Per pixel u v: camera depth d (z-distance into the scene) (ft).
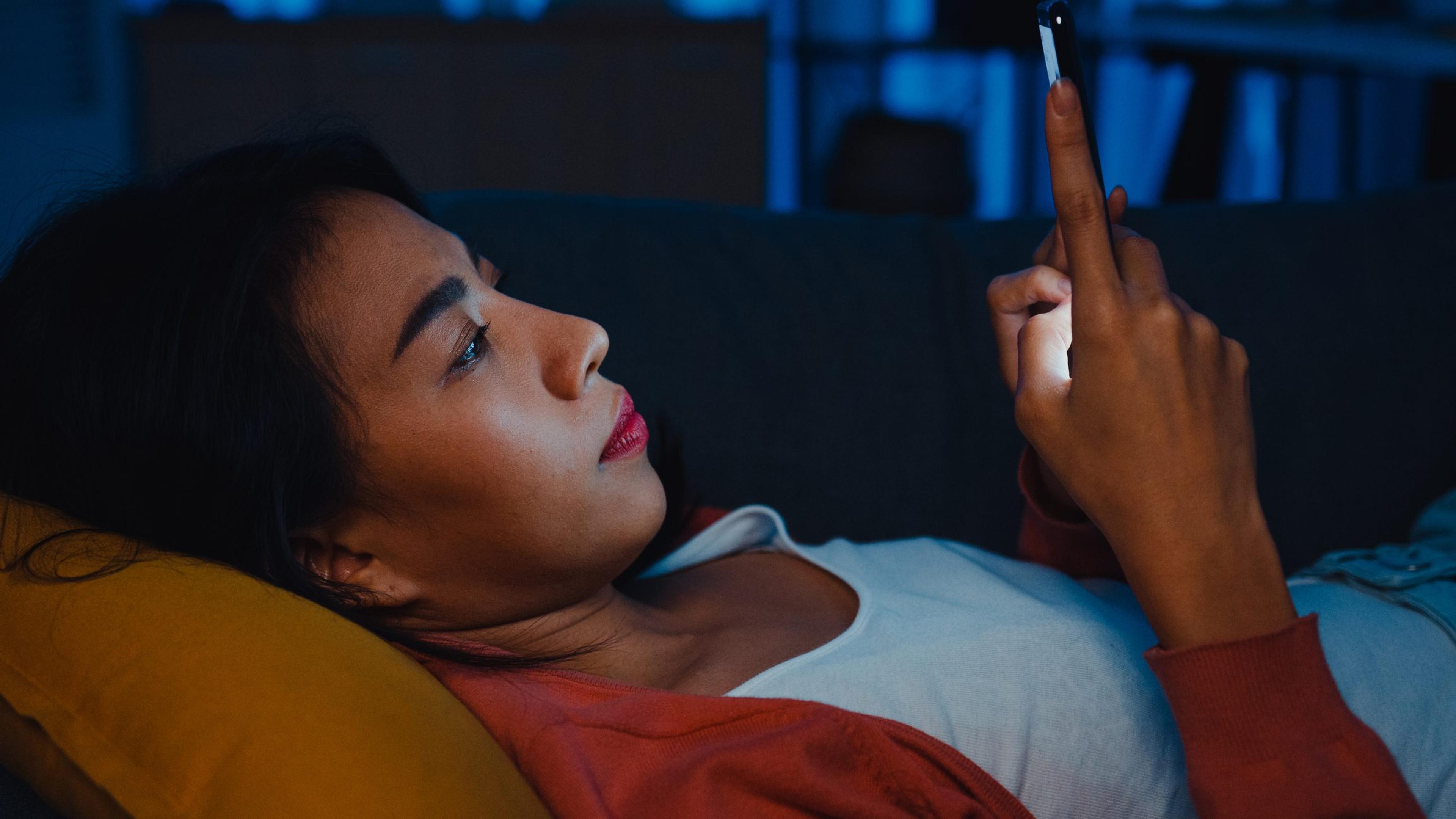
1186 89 12.62
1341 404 3.91
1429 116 9.35
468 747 1.80
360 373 2.10
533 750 2.01
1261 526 1.97
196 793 1.60
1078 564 2.94
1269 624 1.94
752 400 3.79
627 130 12.36
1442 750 2.59
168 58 11.82
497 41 12.07
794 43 13.80
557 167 12.47
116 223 2.15
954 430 3.87
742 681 2.46
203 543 2.12
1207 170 12.10
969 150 13.03
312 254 2.10
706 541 3.00
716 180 12.53
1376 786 1.86
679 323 3.84
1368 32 9.79
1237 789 1.87
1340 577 2.99
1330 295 4.00
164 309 2.04
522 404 2.19
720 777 2.00
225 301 2.03
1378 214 4.21
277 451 2.05
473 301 2.23
